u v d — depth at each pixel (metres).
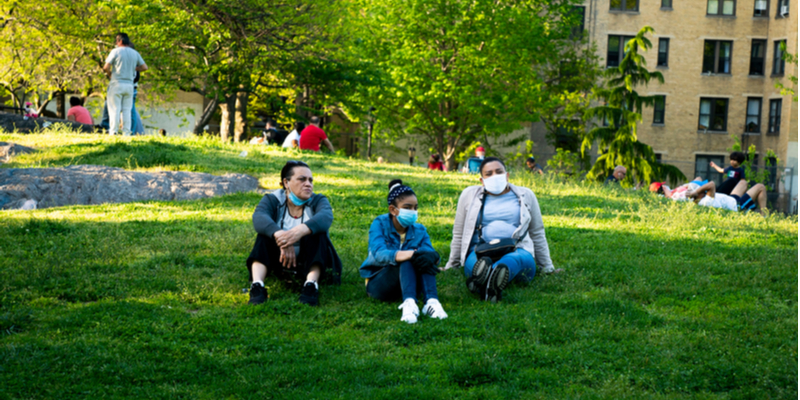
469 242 5.96
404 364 3.79
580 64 34.25
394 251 4.92
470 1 27.03
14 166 10.70
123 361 3.71
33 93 27.64
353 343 4.17
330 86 23.36
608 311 4.90
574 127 34.94
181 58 22.20
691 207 11.10
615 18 37.72
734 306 5.16
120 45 14.06
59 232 7.17
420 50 27.66
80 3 22.67
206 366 3.74
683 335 4.37
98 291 5.08
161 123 34.62
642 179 24.61
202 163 12.13
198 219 8.23
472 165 21.80
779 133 36.94
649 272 6.24
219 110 36.00
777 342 4.21
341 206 9.68
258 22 21.44
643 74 24.98
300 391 3.40
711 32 37.91
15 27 22.97
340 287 5.49
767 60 37.75
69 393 3.30
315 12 21.98
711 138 38.28
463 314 4.77
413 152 36.41
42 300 4.78
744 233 8.78
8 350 3.76
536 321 4.57
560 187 13.24
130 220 7.98
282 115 26.05
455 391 3.42
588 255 7.00
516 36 26.91
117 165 11.27
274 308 4.83
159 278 5.49
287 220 5.36
